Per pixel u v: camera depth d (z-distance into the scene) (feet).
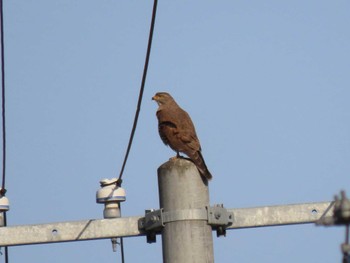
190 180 39.17
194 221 38.83
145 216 41.60
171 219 39.01
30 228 43.73
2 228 43.78
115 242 43.24
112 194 46.34
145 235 42.47
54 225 43.62
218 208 39.58
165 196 39.29
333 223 23.13
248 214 41.24
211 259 38.88
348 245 23.26
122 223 42.88
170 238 38.93
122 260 47.98
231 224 40.93
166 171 39.37
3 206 50.14
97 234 43.16
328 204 41.16
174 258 38.73
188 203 38.99
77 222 43.52
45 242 43.62
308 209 41.24
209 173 39.91
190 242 38.68
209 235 39.14
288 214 41.22
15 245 43.73
